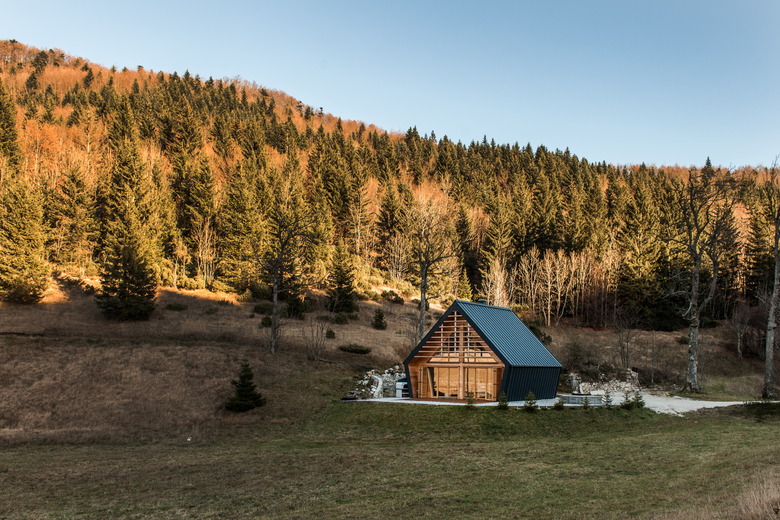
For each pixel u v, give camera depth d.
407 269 81.94
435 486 17.12
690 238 42.94
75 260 63.38
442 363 36.22
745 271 75.81
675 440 22.81
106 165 78.44
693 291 42.19
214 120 117.81
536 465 19.41
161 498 17.12
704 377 53.44
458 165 123.88
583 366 51.06
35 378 34.56
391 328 58.72
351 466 20.75
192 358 39.62
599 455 20.48
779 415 29.20
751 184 89.38
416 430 28.36
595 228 88.25
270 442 27.61
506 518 13.33
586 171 123.62
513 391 33.69
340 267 62.72
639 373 52.22
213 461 22.47
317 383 38.28
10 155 73.56
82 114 103.56
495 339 34.59
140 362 38.16
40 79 176.00
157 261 62.66
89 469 21.25
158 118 102.56
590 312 77.56
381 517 14.05
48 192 67.50
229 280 63.72
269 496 16.97
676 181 95.69
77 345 39.91
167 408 32.50
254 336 47.28
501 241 83.56
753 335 64.12
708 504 12.59
